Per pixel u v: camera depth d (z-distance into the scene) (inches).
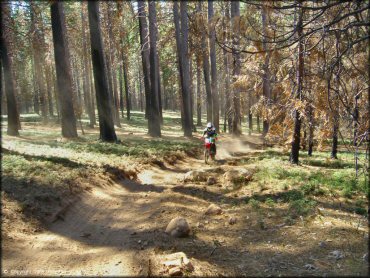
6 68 770.8
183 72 1087.0
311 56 354.6
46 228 291.0
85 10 1079.6
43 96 1332.4
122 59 1407.5
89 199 377.4
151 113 1051.3
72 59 1542.8
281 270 213.3
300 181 437.4
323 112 345.1
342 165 579.8
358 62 278.8
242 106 983.0
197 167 647.8
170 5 1299.2
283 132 575.5
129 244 261.4
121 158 569.0
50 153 528.4
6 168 389.4
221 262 232.1
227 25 270.4
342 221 291.7
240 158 743.7
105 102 737.0
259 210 336.2
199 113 1675.7
